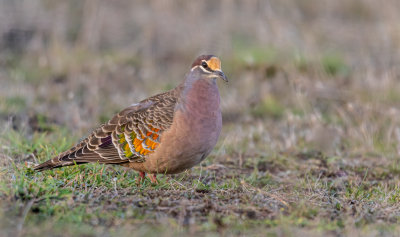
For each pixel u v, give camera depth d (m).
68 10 30.84
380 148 16.56
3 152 13.32
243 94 20.97
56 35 26.17
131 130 11.75
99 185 11.48
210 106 11.42
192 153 11.48
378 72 23.36
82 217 9.85
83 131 16.75
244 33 27.89
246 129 18.02
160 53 26.11
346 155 16.11
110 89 21.55
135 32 28.56
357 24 30.44
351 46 27.14
